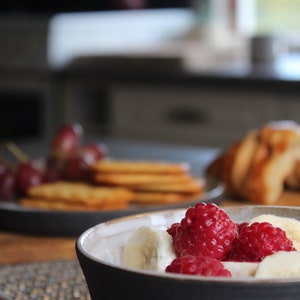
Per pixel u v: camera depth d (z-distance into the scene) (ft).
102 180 2.18
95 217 1.93
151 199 2.13
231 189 2.31
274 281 0.97
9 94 6.08
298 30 6.59
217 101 5.16
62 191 2.14
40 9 6.20
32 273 1.60
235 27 6.82
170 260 1.09
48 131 6.01
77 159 2.34
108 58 5.93
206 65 5.84
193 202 2.00
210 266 1.02
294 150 2.31
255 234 1.09
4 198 2.28
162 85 5.42
